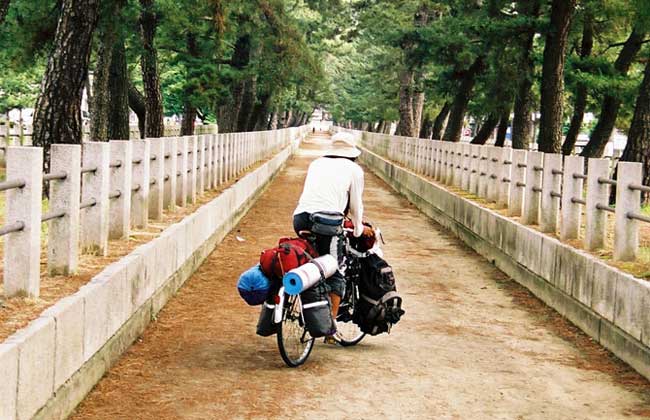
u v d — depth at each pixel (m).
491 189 18.88
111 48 24.56
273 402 7.28
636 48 29.64
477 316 11.14
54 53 16.11
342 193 8.48
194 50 34.28
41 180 7.40
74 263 8.52
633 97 28.11
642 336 8.45
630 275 9.05
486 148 19.62
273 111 77.94
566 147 34.94
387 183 37.75
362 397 7.50
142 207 12.26
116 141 10.87
